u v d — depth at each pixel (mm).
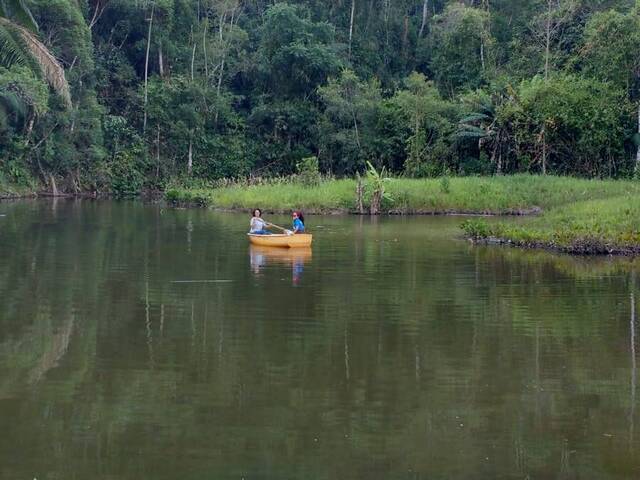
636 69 39094
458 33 48312
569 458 6430
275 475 6066
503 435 6906
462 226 21672
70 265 15820
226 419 7219
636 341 10008
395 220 27703
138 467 6191
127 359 9062
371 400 7750
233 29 50406
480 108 41812
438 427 7074
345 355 9273
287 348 9578
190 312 11438
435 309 11844
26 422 7102
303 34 48938
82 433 6859
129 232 22484
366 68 51656
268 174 47969
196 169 47281
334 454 6473
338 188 33125
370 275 14859
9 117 39594
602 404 7684
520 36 47969
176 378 8375
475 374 8586
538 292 13273
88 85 44062
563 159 40125
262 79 50344
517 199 31250
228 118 48875
